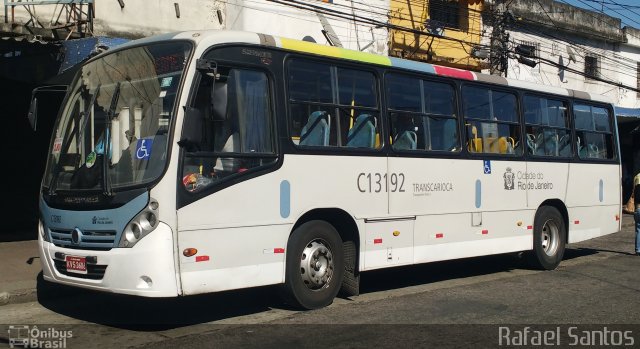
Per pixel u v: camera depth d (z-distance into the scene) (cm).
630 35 2653
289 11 1573
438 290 916
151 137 645
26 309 782
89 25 1180
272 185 711
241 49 702
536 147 1111
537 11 2278
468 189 963
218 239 658
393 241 848
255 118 709
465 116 974
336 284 790
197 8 1395
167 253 615
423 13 1961
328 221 802
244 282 682
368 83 838
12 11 1109
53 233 693
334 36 1644
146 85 675
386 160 842
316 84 775
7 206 1247
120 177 645
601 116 1277
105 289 632
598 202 1244
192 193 638
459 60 2036
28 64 1116
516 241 1056
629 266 1188
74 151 702
